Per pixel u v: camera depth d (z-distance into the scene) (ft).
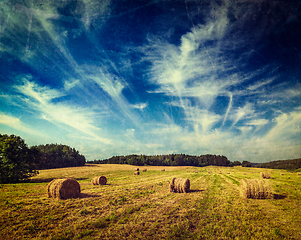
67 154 290.15
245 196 47.47
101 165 317.63
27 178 101.14
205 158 508.53
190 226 26.96
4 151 86.79
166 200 45.29
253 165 413.80
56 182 47.55
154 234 24.08
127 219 30.17
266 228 25.72
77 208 36.70
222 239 22.33
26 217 29.86
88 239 22.52
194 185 79.15
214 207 37.99
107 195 51.34
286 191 54.70
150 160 415.44
